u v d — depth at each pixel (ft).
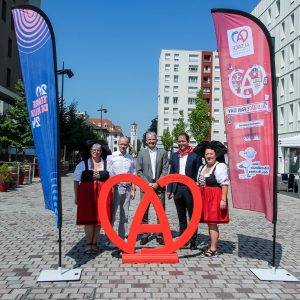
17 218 34.32
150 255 21.30
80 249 23.73
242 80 20.58
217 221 22.03
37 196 51.83
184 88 343.46
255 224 33.86
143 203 21.79
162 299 16.02
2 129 89.35
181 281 18.25
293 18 132.16
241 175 20.93
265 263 21.48
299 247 25.44
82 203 22.06
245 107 20.62
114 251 23.43
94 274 19.11
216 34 20.92
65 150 112.37
